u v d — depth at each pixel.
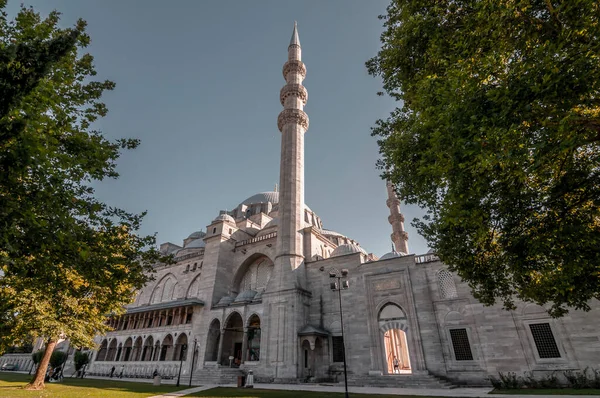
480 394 20.33
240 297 43.03
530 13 10.32
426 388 26.70
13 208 8.73
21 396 19.25
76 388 26.28
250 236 55.62
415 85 15.18
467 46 11.13
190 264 54.38
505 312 27.20
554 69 8.59
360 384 30.05
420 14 14.30
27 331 20.91
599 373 22.59
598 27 8.13
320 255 47.38
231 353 43.53
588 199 11.51
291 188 44.41
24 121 8.22
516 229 12.78
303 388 27.48
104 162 13.07
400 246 59.47
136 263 14.36
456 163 10.52
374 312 33.97
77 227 10.91
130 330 54.56
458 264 16.16
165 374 44.44
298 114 49.94
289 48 58.22
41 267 11.24
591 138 9.34
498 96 9.39
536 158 8.65
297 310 36.47
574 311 24.81
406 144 15.69
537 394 19.36
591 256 11.62
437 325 30.47
